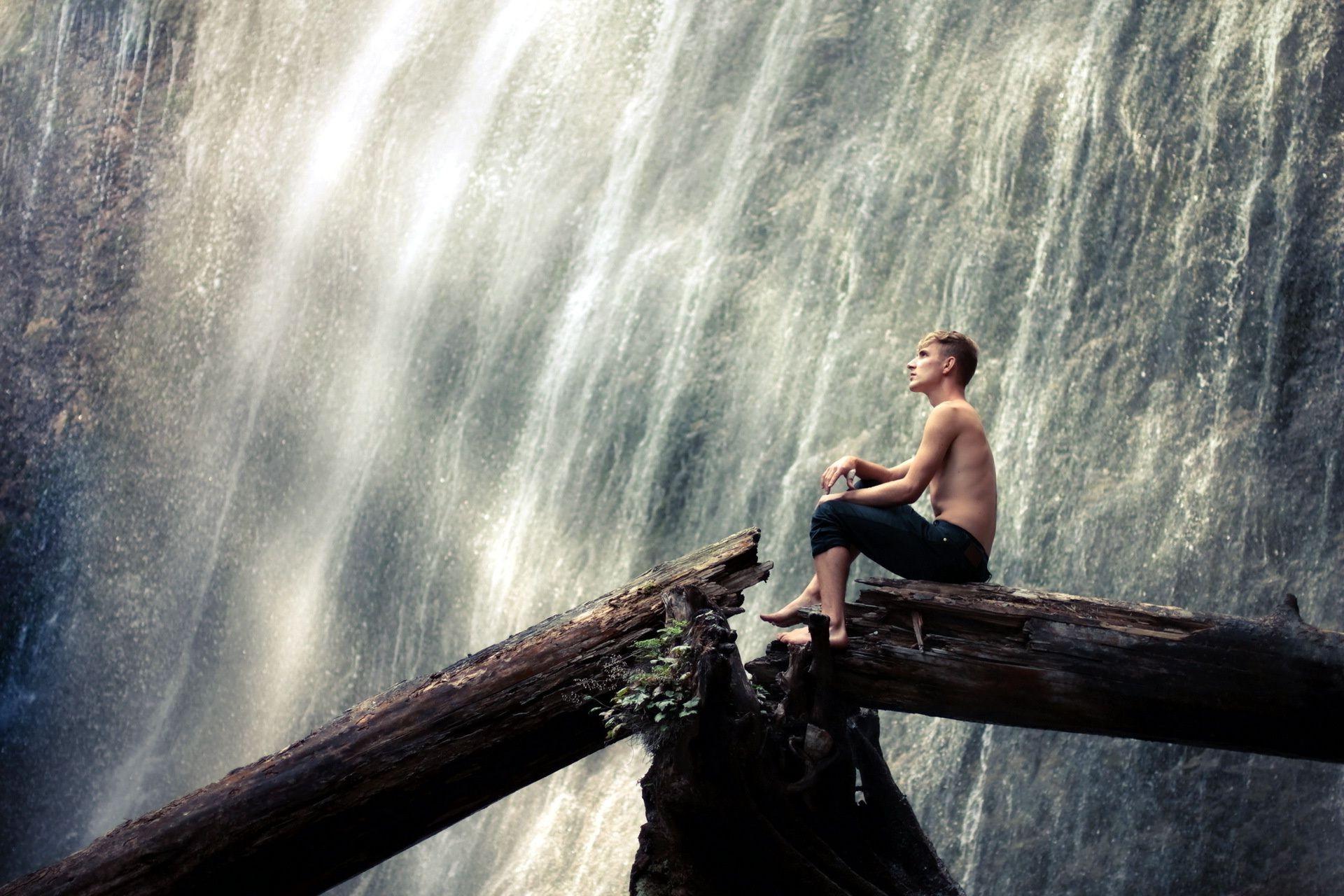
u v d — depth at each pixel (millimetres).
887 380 14000
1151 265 12508
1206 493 11328
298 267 21344
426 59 21344
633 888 3873
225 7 25031
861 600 4211
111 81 25875
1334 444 10750
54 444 23188
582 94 19156
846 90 16219
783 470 14406
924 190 14742
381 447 18656
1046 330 13086
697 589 4266
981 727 11594
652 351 16188
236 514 20484
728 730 3770
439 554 17281
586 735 4316
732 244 16156
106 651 21359
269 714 18672
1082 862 10555
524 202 18891
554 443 16672
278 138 22844
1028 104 14102
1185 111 12758
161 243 23625
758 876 3906
